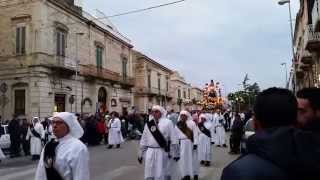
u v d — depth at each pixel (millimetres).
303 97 3590
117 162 17906
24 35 34188
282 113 2627
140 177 13695
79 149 5020
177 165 11156
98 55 43969
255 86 71062
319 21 25938
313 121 3551
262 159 2502
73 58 38438
